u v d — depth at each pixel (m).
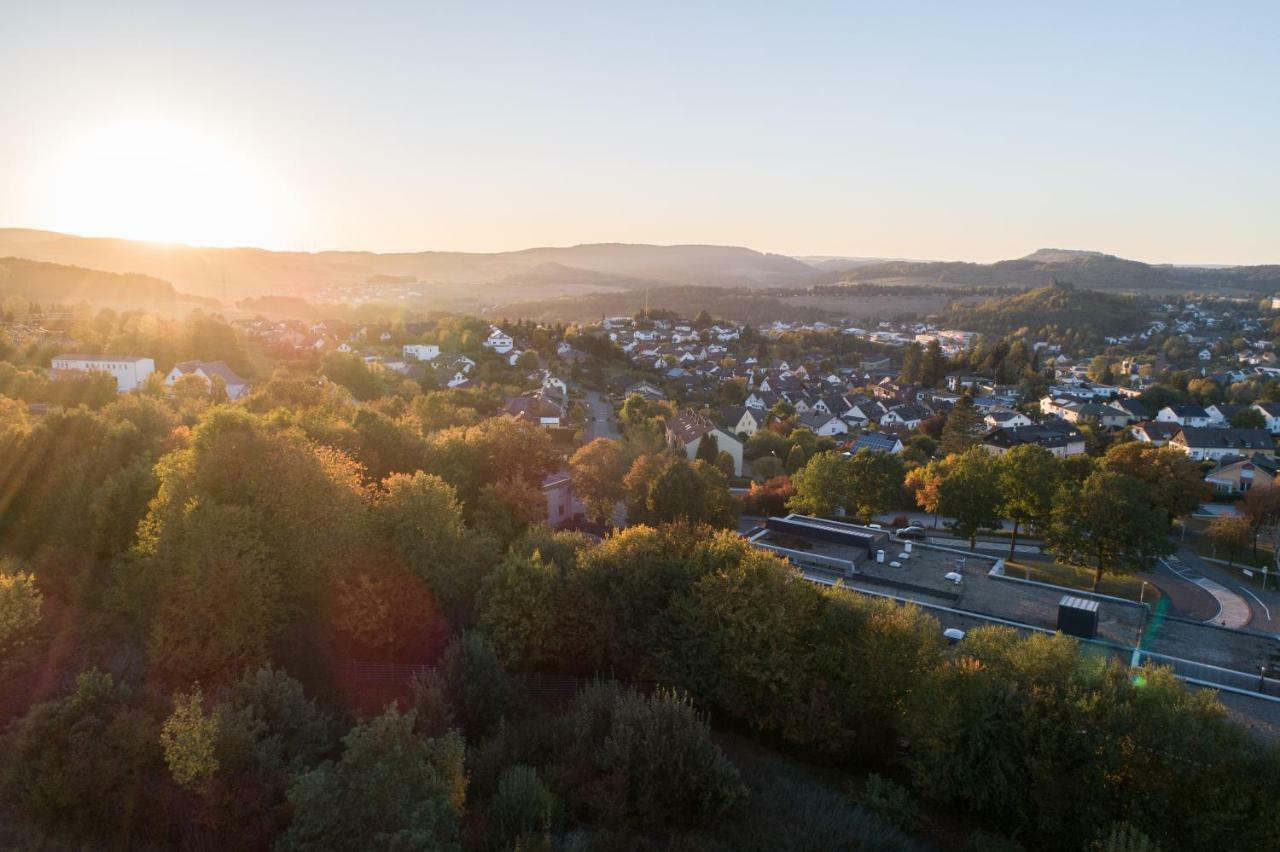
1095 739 24.44
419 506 34.38
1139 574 62.31
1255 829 21.75
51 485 38.47
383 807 17.14
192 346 131.12
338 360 117.06
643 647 31.50
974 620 38.12
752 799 24.61
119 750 19.56
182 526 28.94
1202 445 115.00
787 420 128.12
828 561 45.91
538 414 112.44
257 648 28.28
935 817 26.11
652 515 52.56
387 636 30.47
